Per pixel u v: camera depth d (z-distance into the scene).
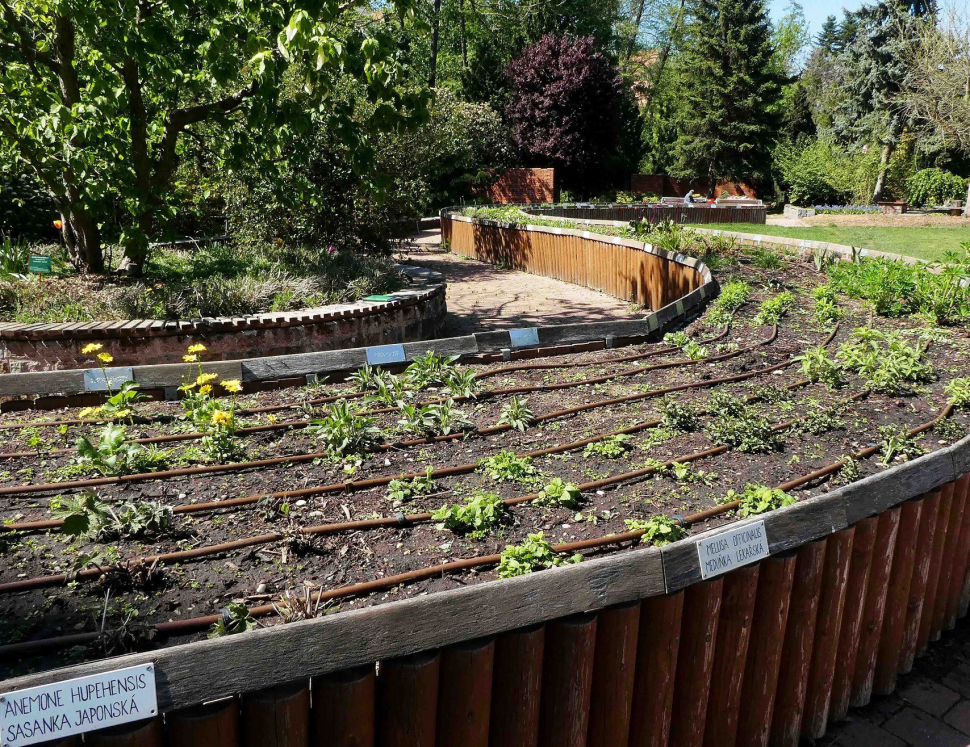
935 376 6.08
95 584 2.93
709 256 11.77
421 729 2.25
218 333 7.73
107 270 10.25
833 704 3.42
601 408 5.22
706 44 36.69
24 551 3.15
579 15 41.69
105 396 5.11
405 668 2.19
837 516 3.07
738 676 2.94
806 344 7.24
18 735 1.74
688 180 39.12
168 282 9.85
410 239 25.25
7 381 4.91
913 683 3.79
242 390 5.41
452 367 5.67
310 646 2.06
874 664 3.54
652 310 12.38
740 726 3.08
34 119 9.28
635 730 2.75
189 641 2.58
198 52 9.01
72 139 8.96
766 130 36.47
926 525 3.60
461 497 3.80
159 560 3.04
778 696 3.16
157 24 8.56
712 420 4.99
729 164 36.84
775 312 8.39
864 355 6.23
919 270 8.88
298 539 3.25
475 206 26.61
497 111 36.38
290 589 2.96
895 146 33.50
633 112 40.03
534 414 5.00
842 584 3.19
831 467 4.24
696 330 7.89
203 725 1.99
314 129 13.95
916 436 4.77
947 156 30.69
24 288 8.83
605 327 7.29
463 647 2.28
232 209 14.82
